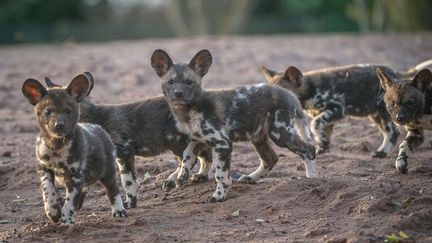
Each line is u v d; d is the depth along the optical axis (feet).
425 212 34.99
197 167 47.73
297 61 86.43
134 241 34.50
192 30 160.76
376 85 52.39
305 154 43.21
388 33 127.44
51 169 36.76
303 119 44.55
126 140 42.70
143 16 173.78
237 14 156.66
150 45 104.53
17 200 43.42
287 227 35.86
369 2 141.49
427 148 50.31
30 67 89.92
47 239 34.94
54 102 36.32
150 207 40.57
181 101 41.75
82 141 36.65
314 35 130.62
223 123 42.01
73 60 93.56
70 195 36.58
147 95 71.56
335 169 46.11
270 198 39.52
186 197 41.83
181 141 43.42
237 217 37.63
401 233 32.89
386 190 38.34
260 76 78.13
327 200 38.09
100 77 81.76
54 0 163.94
